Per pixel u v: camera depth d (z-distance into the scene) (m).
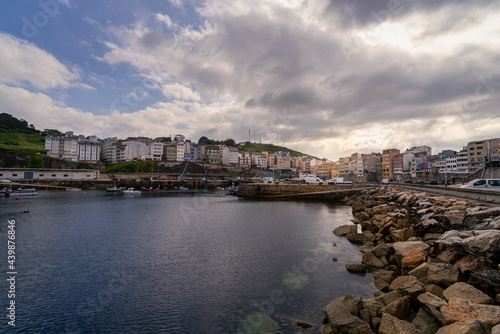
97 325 11.94
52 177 104.94
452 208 23.03
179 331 11.39
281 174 176.00
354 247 23.11
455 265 12.02
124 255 21.88
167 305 13.58
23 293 15.02
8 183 90.12
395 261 16.78
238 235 28.62
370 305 11.18
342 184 80.88
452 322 8.48
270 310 12.74
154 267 19.02
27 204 57.66
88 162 159.62
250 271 17.91
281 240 26.12
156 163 163.12
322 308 12.75
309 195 75.12
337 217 40.81
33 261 20.45
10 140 161.00
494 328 7.16
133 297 14.48
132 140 184.38
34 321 12.26
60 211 47.91
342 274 16.72
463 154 102.69
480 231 13.85
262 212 47.31
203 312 12.83
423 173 75.19
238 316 12.38
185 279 16.78
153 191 109.81
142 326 11.81
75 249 23.66
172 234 29.41
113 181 113.88
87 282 16.52
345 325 9.90
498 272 10.50
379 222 28.05
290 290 14.78
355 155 178.25
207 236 28.28
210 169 175.62
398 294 11.66
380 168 138.62
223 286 15.65
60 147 157.25
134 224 35.62
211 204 61.31
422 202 31.20
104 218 40.59
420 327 9.55
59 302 13.99
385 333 9.40
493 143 87.75
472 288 10.17
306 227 32.62
